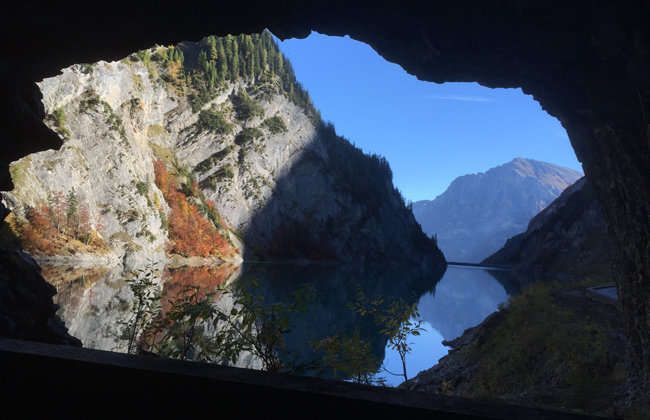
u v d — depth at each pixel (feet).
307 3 34.17
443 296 205.16
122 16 29.94
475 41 35.70
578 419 4.50
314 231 590.55
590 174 40.73
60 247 219.61
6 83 31.63
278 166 581.53
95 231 257.55
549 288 82.33
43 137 36.47
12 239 36.63
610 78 29.78
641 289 28.91
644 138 26.99
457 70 41.24
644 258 28.14
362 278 328.08
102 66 321.32
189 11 32.04
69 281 121.60
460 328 114.93
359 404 4.85
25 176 228.43
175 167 458.91
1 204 37.24
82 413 5.69
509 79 40.29
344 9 35.29
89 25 29.63
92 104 309.22
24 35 28.32
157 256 314.35
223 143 521.65
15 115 32.83
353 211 653.71
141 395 5.61
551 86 37.19
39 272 35.60
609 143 30.89
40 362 5.95
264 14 34.60
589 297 69.67
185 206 409.08
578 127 38.34
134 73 402.52
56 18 27.76
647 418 24.20
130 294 103.45
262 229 523.29
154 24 32.50
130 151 333.21
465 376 52.29
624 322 35.40
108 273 165.27
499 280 329.93
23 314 28.63
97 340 53.47
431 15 33.94
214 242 412.77
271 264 422.41
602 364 36.17
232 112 563.48
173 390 5.48
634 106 28.09
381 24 37.14
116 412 5.62
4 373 6.00
